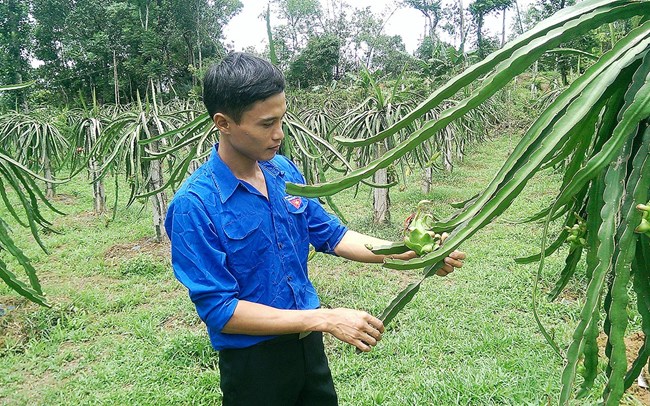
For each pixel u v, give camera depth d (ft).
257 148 4.20
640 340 9.32
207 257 4.39
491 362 9.22
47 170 25.40
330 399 5.42
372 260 5.24
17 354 10.69
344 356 9.72
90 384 9.45
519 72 2.85
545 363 9.07
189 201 4.40
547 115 2.85
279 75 4.08
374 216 19.06
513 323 10.80
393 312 3.32
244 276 4.62
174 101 41.93
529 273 13.15
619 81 2.97
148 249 17.42
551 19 2.88
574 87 2.80
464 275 13.55
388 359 9.64
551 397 8.04
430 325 10.80
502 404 8.13
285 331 4.26
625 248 2.64
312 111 23.17
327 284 13.43
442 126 2.92
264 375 4.87
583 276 12.60
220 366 5.03
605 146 2.69
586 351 2.90
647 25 2.74
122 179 32.99
